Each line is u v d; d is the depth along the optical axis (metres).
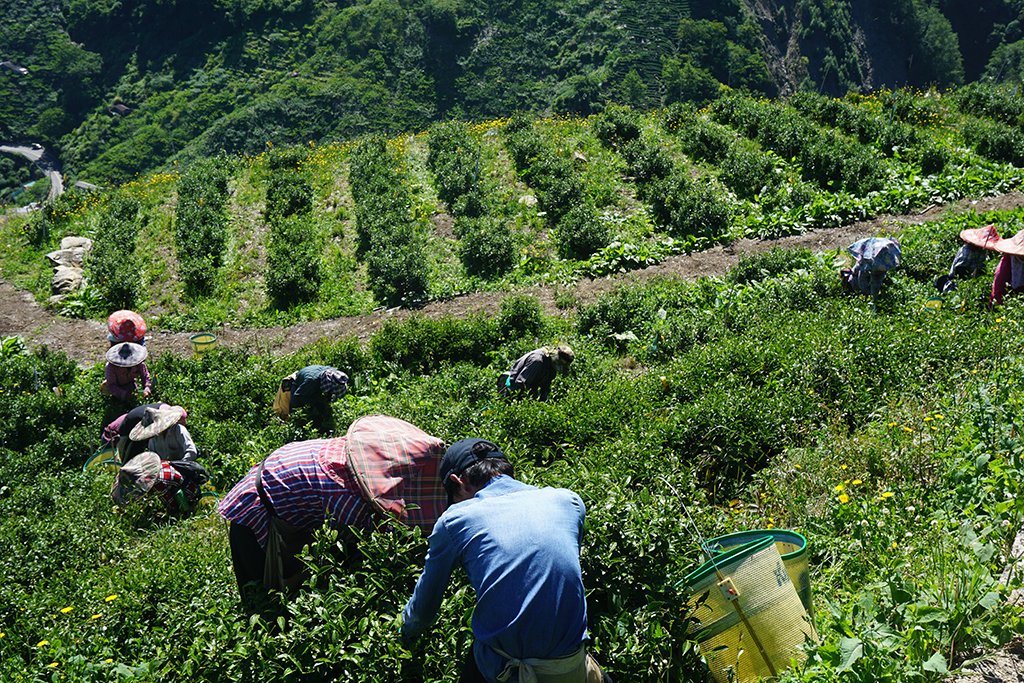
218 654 4.33
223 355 16.41
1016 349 8.93
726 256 19.88
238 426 12.73
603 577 4.14
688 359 11.38
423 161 26.30
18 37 122.38
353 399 14.03
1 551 8.10
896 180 22.08
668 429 8.66
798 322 12.86
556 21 113.88
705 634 4.19
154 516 9.13
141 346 13.63
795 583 4.42
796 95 28.17
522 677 3.49
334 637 4.11
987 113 27.06
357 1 117.38
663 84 105.19
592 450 8.37
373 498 4.70
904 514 5.87
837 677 3.80
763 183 22.80
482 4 113.94
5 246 23.12
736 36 118.56
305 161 27.06
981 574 4.33
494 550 3.55
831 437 7.95
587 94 94.75
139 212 24.66
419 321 16.94
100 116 112.62
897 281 14.51
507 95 107.06
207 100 108.31
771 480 7.34
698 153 24.83
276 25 114.81
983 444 6.14
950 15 140.25
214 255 22.28
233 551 5.04
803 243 19.84
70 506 9.49
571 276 19.70
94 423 13.43
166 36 118.50
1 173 110.69
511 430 9.59
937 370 9.05
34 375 15.76
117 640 5.91
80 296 20.72
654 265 19.88
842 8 131.75
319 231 23.09
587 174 23.98
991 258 14.27
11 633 6.29
